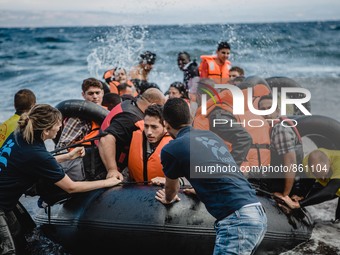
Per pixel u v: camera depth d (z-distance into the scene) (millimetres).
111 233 4168
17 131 4051
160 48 24031
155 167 4500
